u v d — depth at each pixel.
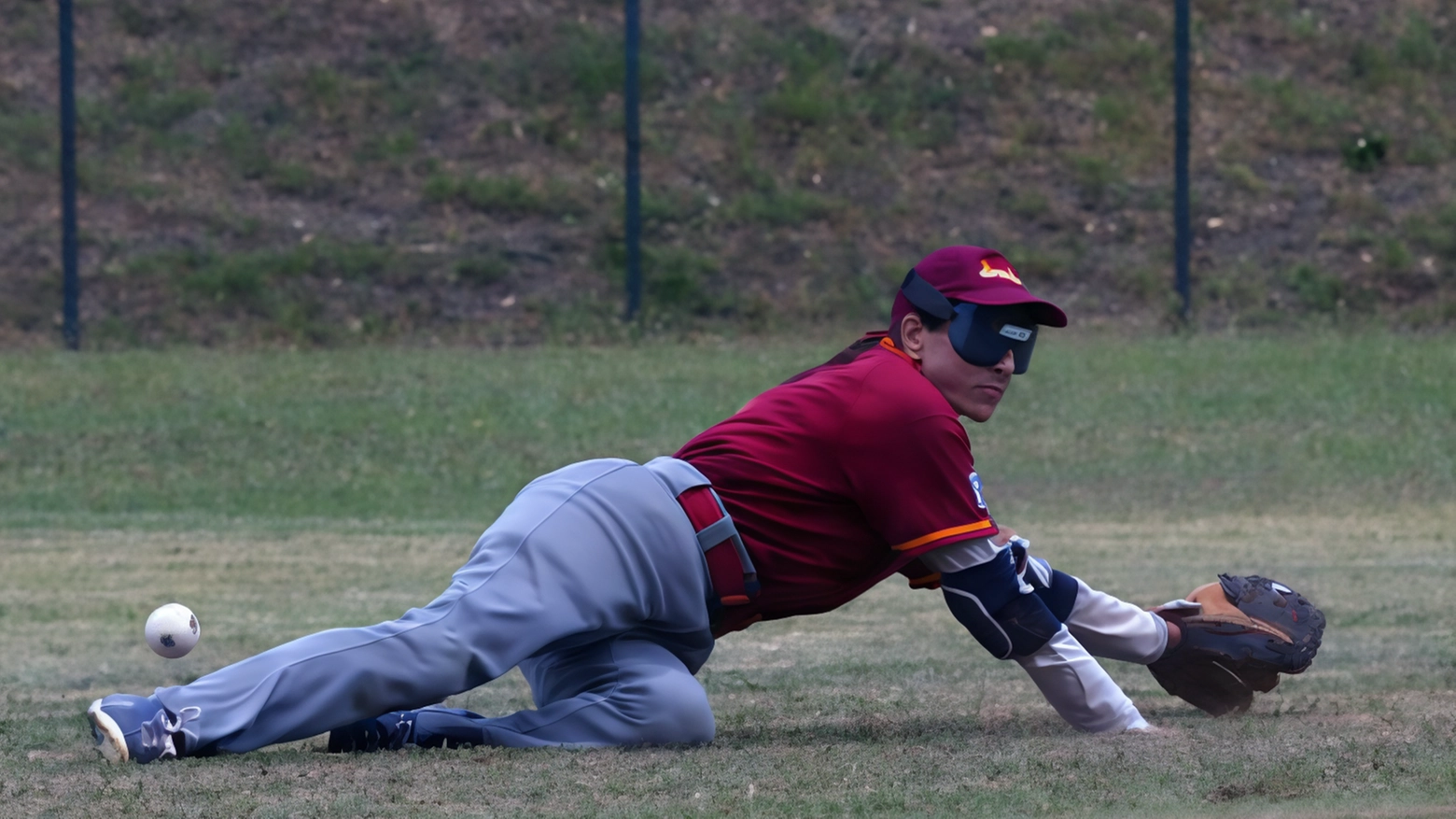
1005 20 79.94
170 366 54.72
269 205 68.56
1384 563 27.44
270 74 74.94
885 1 80.62
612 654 12.57
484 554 12.37
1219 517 34.56
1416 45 80.38
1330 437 44.22
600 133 73.38
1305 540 31.08
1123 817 9.27
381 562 29.06
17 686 16.66
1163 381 51.75
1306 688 15.30
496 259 66.19
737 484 12.87
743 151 72.44
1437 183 72.38
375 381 52.41
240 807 9.81
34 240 65.06
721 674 16.89
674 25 78.75
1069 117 75.00
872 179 71.31
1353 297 65.69
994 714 14.08
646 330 62.59
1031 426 46.00
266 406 48.75
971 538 12.49
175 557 29.77
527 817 9.50
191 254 65.31
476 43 77.19
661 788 10.30
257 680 11.75
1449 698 14.19
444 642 11.94
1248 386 51.03
